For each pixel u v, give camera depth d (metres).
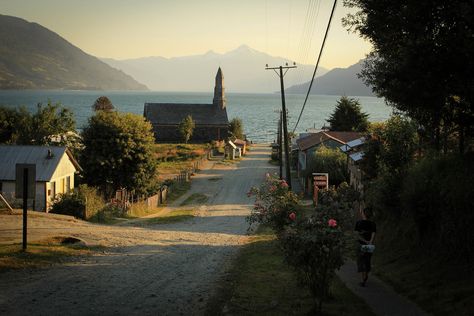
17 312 9.86
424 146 20.97
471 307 9.54
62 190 41.50
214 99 125.69
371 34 15.48
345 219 10.23
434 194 13.97
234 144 97.88
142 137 48.44
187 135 113.31
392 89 13.67
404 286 12.21
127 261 16.47
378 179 20.80
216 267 16.12
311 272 9.85
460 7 11.55
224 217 39.41
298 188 57.53
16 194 16.27
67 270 14.21
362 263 12.81
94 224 30.06
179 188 59.19
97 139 46.75
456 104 14.52
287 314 10.02
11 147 40.69
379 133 23.84
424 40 12.52
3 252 15.63
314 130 99.38
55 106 63.06
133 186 47.47
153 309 10.54
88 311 10.18
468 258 11.85
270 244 21.27
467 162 14.27
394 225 17.70
